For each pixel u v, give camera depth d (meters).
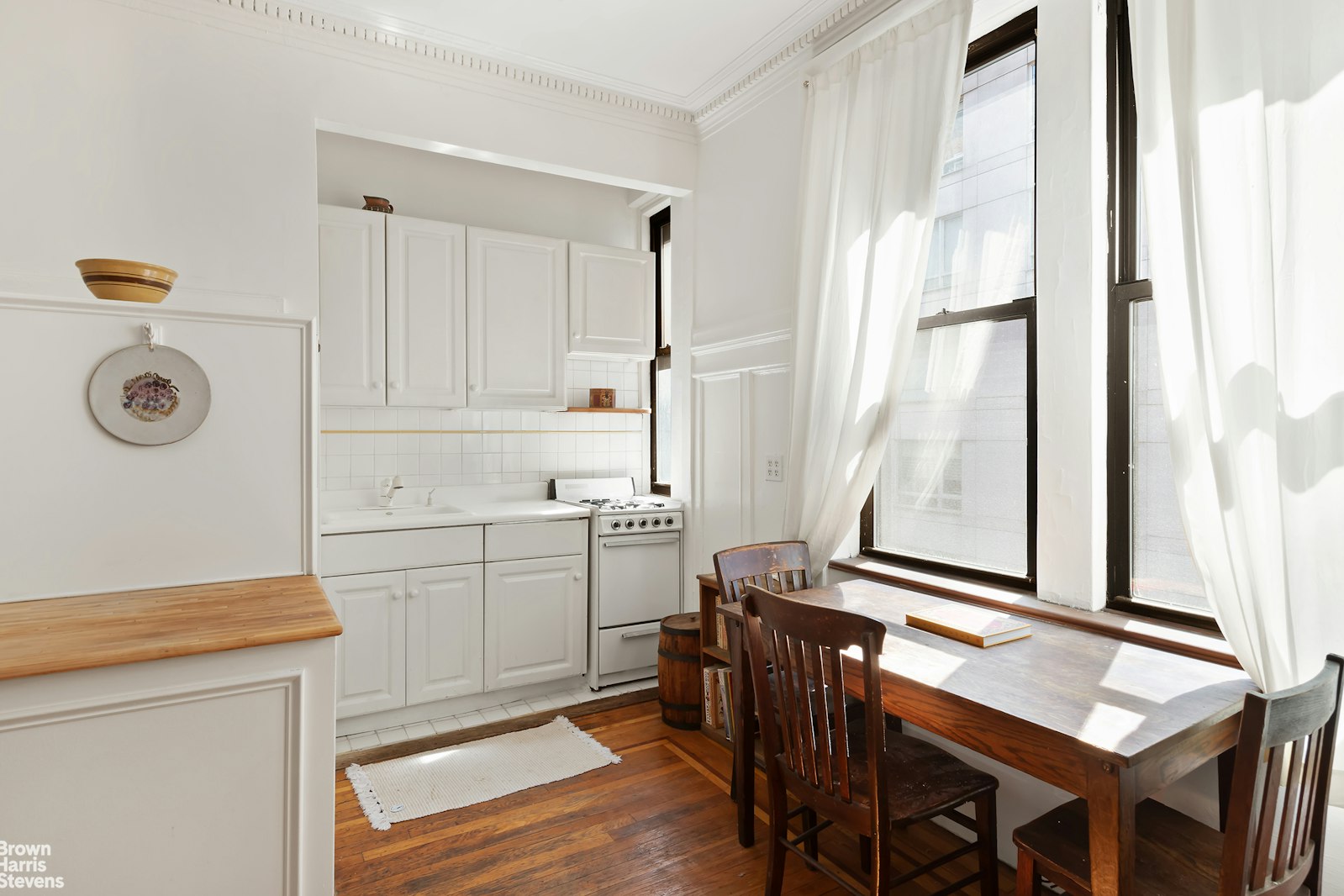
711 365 3.44
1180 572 1.82
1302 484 1.36
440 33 2.83
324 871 1.38
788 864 2.05
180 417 1.65
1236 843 1.06
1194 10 1.51
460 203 3.85
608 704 3.30
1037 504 2.09
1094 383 1.90
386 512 3.40
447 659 3.13
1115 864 1.16
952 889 1.70
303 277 2.66
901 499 2.61
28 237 2.24
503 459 3.93
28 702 1.16
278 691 1.34
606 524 3.46
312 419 1.80
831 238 2.62
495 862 2.05
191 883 1.28
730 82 3.23
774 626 1.67
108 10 2.36
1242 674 1.52
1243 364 1.46
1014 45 2.23
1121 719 1.29
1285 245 1.39
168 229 2.44
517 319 3.59
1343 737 1.34
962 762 1.77
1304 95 1.37
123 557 1.61
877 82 2.46
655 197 4.12
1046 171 2.00
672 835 2.20
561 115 3.24
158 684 1.24
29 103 2.25
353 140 3.58
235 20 2.55
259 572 1.75
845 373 2.54
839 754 1.56
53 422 1.54
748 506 3.19
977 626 1.80
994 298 2.28
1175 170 1.63
